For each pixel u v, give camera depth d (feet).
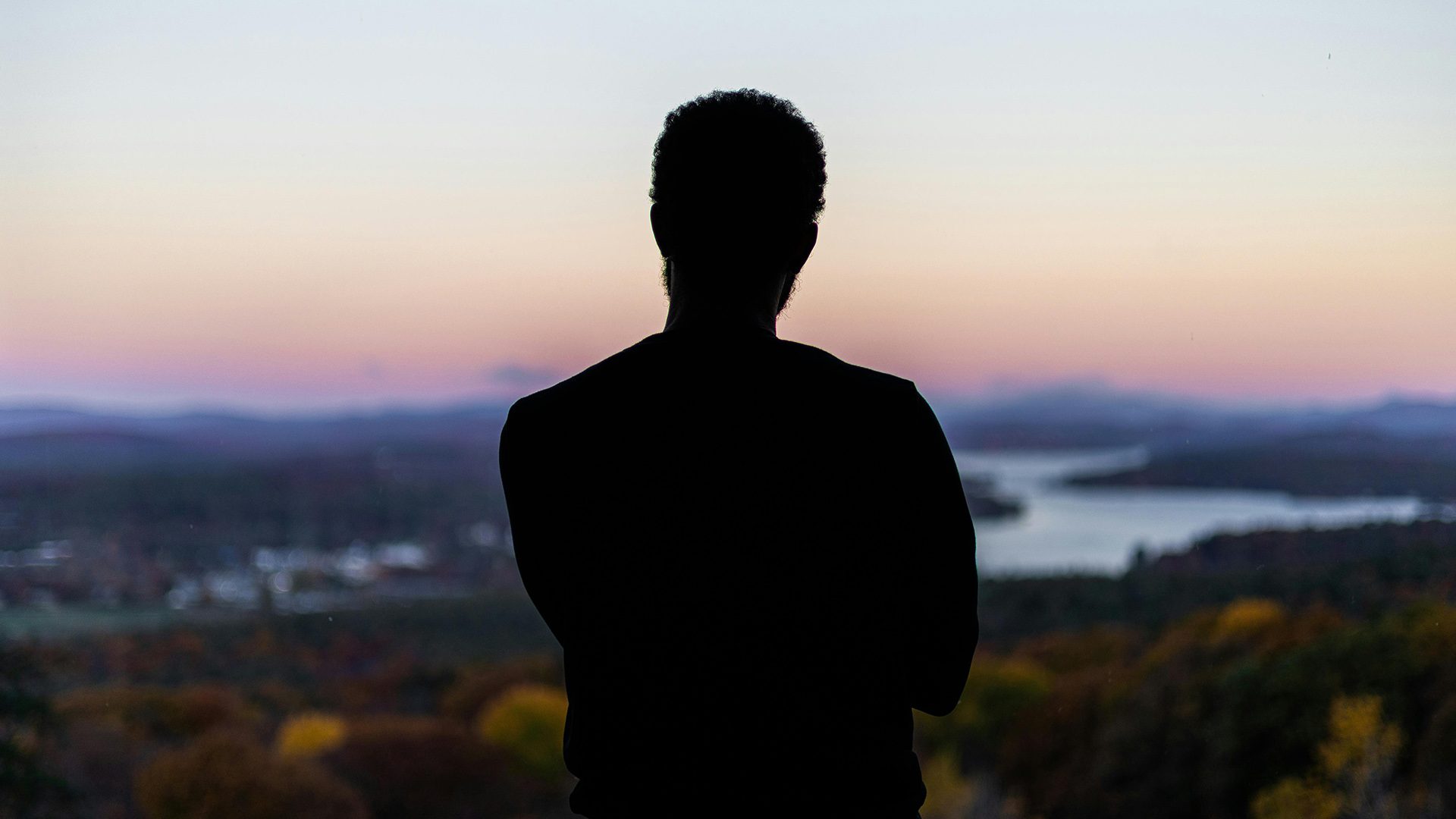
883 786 2.79
